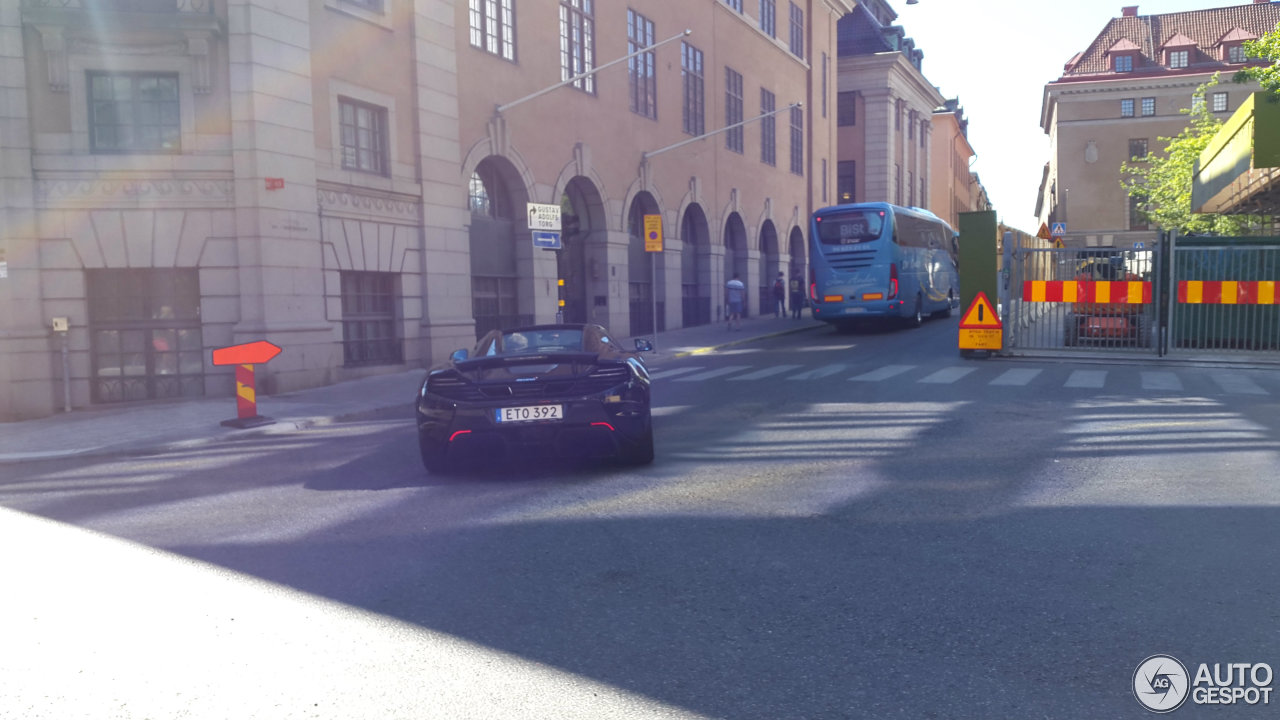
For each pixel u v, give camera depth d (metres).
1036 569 4.70
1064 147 65.25
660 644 3.84
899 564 4.85
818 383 13.88
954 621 4.00
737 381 14.73
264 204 15.06
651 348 9.49
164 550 5.71
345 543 5.68
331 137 16.56
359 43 17.22
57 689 3.57
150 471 9.07
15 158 14.27
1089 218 64.75
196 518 6.64
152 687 3.56
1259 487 6.41
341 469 8.51
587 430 7.27
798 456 8.09
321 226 16.33
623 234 27.16
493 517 6.18
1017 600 4.24
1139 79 62.84
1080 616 4.02
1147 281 16.36
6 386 14.08
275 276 15.27
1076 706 3.18
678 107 30.94
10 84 14.25
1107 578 4.53
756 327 30.84
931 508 6.04
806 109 44.69
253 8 14.91
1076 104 64.81
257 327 15.07
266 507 6.92
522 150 22.17
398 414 13.05
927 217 30.22
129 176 14.71
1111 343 17.59
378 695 3.42
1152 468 7.14
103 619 4.39
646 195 28.92
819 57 46.06
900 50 61.06
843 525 5.67
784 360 18.58
